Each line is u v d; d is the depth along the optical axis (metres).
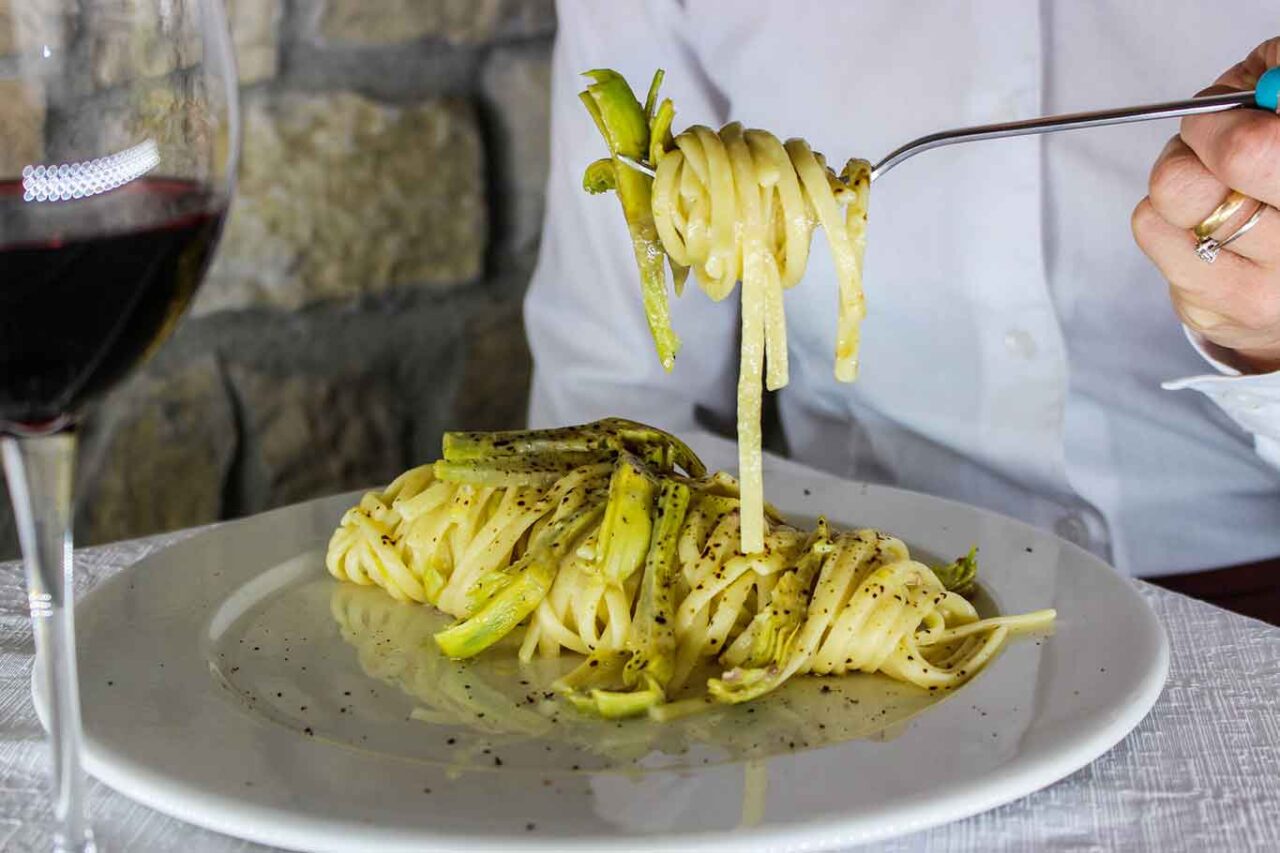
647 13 0.84
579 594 0.52
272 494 0.94
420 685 0.50
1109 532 0.77
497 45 0.95
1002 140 0.75
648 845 0.39
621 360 0.85
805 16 0.81
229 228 0.89
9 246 0.36
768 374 0.51
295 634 0.53
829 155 0.81
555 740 0.46
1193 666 0.50
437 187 0.95
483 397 1.01
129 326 0.37
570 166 0.86
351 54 0.90
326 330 0.93
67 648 0.39
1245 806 0.42
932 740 0.44
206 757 0.43
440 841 0.39
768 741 0.46
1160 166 0.55
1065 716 0.44
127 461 0.89
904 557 0.53
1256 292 0.57
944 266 0.77
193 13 0.38
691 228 0.49
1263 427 0.66
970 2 0.75
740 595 0.52
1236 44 0.73
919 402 0.81
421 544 0.55
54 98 0.36
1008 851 0.41
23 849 0.41
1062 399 0.76
